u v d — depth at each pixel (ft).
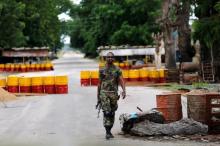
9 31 371.15
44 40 488.44
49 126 73.51
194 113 64.54
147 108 95.81
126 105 101.76
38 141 60.54
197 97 64.28
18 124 76.43
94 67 373.61
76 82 199.41
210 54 187.93
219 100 72.08
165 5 208.13
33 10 450.71
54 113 90.58
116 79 62.34
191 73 203.41
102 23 455.63
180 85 167.43
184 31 224.12
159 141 58.65
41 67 342.44
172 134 61.62
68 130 69.26
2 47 390.01
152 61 356.79
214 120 64.95
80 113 89.45
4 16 361.30
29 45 465.47
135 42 416.26
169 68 199.72
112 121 61.87
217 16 167.94
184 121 62.64
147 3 418.31
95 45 491.31
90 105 104.06
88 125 73.92
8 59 421.59
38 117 84.89
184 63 216.54
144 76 187.93
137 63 339.57
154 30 406.41
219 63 182.70
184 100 103.14
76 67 384.27
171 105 65.67
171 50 206.39
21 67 344.49
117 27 438.81
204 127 62.28
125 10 428.56
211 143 56.75
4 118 84.43
